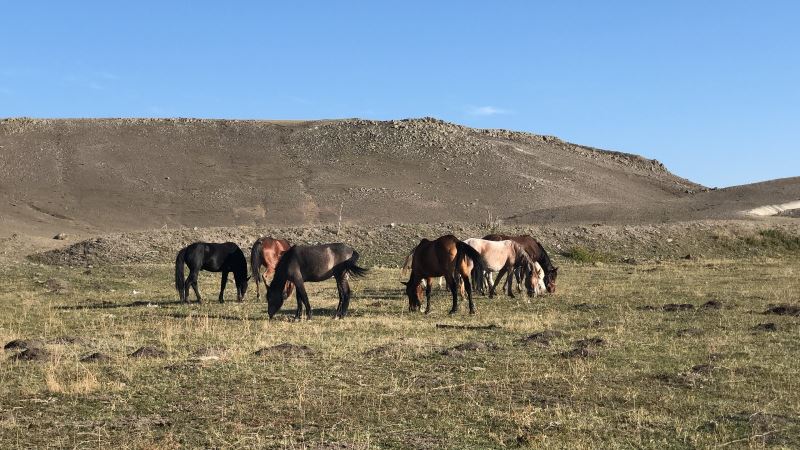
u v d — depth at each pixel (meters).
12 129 131.38
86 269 33.06
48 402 10.35
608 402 10.49
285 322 17.80
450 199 106.00
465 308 21.03
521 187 112.62
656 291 24.45
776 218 59.03
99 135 130.88
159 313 19.83
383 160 123.56
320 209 100.12
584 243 45.06
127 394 10.75
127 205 99.12
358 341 14.84
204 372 11.98
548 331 15.73
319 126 144.25
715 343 14.45
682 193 128.38
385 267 36.47
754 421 9.54
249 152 128.50
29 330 16.70
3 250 39.53
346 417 9.77
